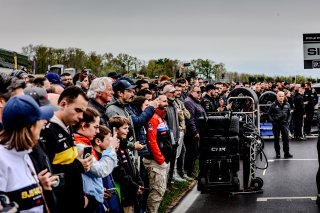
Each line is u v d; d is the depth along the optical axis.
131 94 8.09
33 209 3.65
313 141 20.03
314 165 14.09
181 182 11.43
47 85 7.35
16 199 3.56
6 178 3.53
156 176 7.98
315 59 20.59
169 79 13.65
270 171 13.16
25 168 3.66
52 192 4.10
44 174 3.93
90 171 5.11
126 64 40.12
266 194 10.38
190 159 12.28
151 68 39.44
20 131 3.54
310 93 22.11
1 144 3.58
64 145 4.54
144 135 7.97
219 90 18.00
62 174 4.45
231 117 10.05
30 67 22.67
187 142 12.20
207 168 10.16
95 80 6.86
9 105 3.55
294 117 20.75
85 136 5.37
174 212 8.94
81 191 4.64
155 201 8.03
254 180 10.56
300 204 9.48
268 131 20.00
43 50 39.22
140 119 7.64
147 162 8.00
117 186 6.18
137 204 6.62
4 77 4.18
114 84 8.06
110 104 7.24
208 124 10.07
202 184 10.12
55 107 4.64
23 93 4.30
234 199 9.95
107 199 5.82
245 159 10.44
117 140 5.55
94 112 5.38
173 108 10.47
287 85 29.03
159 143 8.34
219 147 10.05
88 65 39.81
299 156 15.83
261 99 20.36
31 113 3.55
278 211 8.95
